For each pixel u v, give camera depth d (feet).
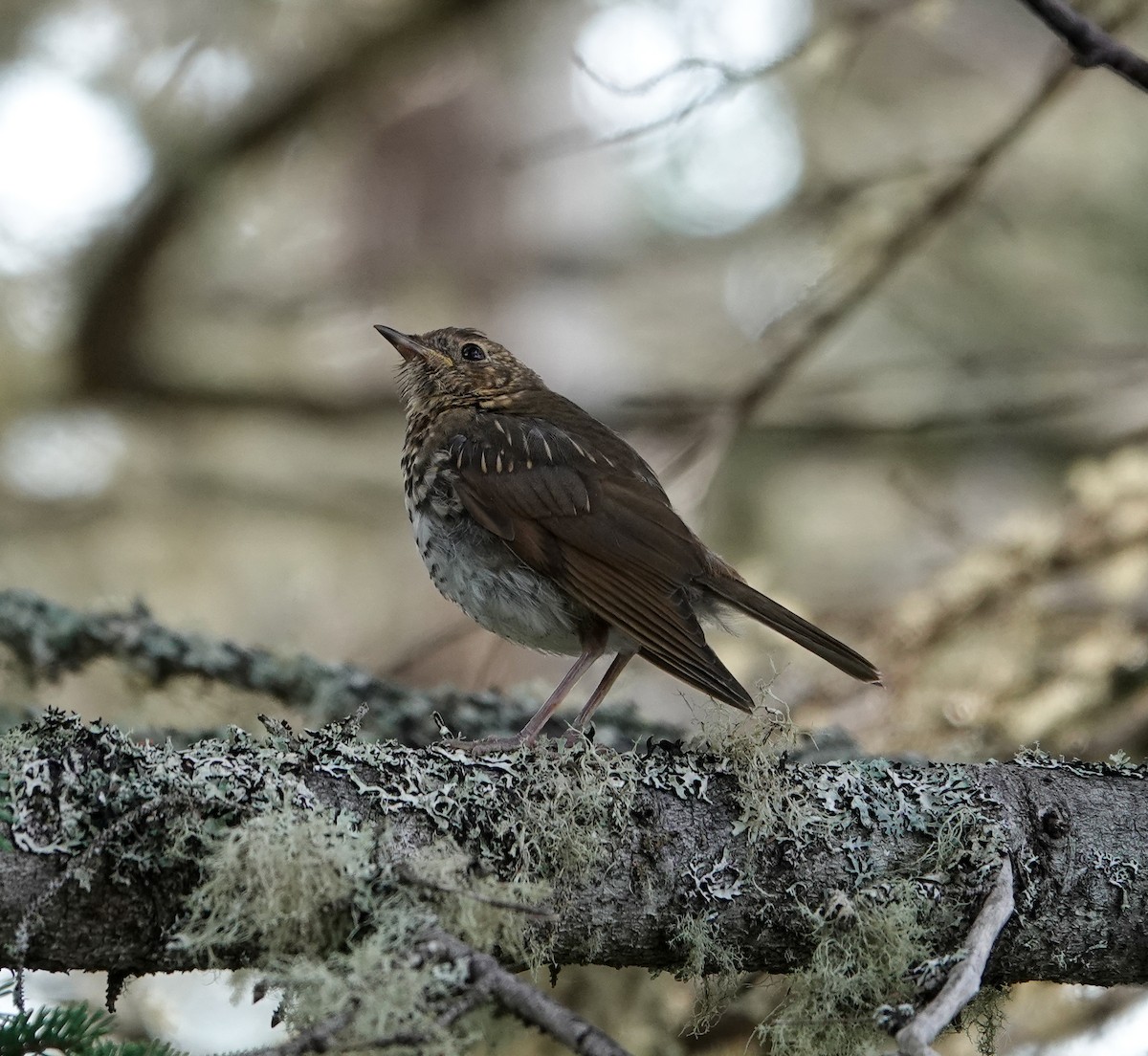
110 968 19.35
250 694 33.50
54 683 33.53
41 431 58.70
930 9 36.40
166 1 54.85
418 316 68.13
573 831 21.03
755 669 38.40
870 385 54.29
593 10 58.75
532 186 71.31
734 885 21.42
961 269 58.95
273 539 60.44
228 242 61.67
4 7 54.19
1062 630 37.09
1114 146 58.70
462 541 32.07
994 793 22.25
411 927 18.44
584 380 66.85
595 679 50.39
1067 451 57.88
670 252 67.77
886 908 21.09
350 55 55.11
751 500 57.41
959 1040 32.48
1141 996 32.89
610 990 31.50
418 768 20.95
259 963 18.99
